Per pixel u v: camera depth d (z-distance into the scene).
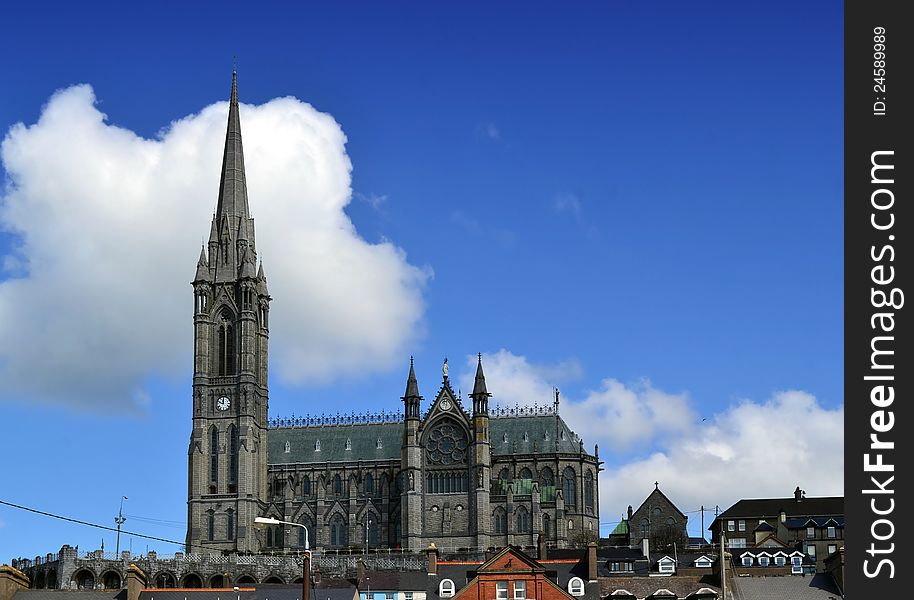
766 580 156.12
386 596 173.00
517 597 153.75
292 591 161.25
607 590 159.38
